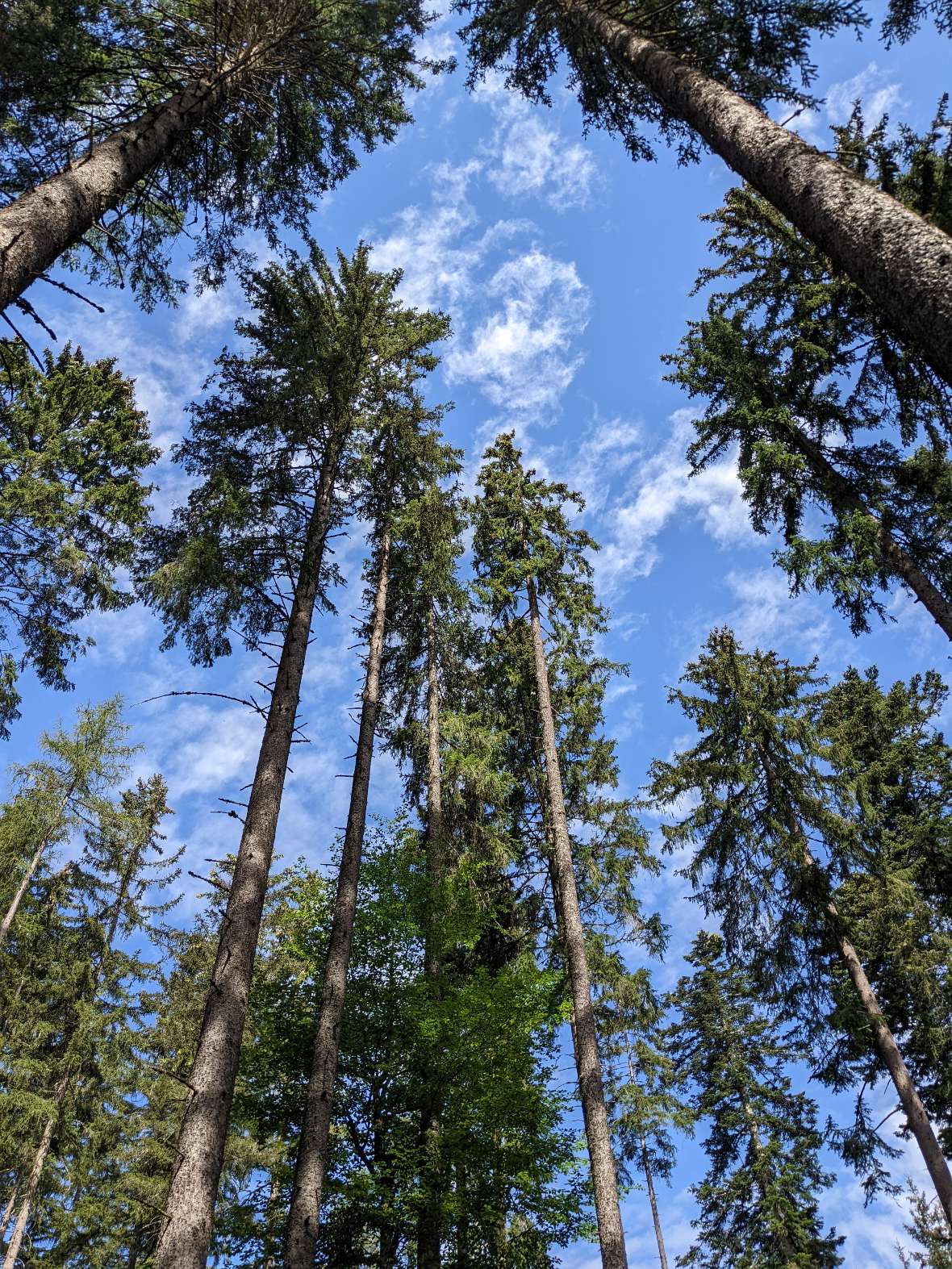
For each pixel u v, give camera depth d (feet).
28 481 45.83
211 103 29.43
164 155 26.99
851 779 54.54
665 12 26.37
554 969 43.98
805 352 40.91
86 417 53.11
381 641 44.62
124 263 33.14
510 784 49.55
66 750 59.31
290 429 36.63
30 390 51.01
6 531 44.60
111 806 60.18
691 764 55.47
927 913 46.44
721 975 80.74
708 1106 73.10
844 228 18.03
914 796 55.62
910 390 38.34
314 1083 28.96
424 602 52.42
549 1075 37.65
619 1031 49.70
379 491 49.78
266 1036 36.11
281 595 35.63
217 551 33.19
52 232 20.56
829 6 22.74
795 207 19.49
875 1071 50.98
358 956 38.27
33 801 57.21
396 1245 34.24
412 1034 36.09
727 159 22.38
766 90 24.09
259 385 37.65
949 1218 40.09
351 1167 34.12
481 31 33.24
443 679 53.98
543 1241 35.14
